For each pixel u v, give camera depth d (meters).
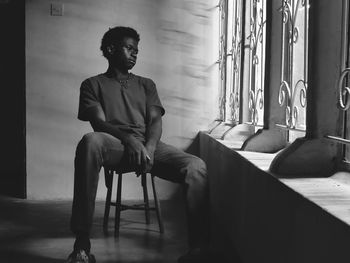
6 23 6.17
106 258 2.89
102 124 3.05
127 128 3.19
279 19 2.77
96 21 4.73
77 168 2.80
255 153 2.79
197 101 4.86
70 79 4.75
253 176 2.32
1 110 6.29
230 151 3.06
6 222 3.83
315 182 1.78
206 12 4.83
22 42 4.81
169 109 4.84
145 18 4.77
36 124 4.75
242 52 3.57
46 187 4.80
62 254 2.99
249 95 3.59
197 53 4.84
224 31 4.47
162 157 3.03
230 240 3.08
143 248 3.12
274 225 1.89
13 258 2.90
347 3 1.89
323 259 1.30
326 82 1.97
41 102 4.75
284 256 1.74
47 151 4.78
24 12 4.69
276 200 1.86
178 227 3.70
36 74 4.73
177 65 4.83
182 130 4.87
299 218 1.54
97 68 4.76
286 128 2.63
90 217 2.78
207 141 4.30
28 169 4.77
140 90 3.32
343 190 1.62
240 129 3.65
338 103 1.79
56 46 4.72
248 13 3.54
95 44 4.74
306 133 2.02
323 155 1.97
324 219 1.30
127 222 3.83
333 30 1.95
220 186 3.51
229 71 4.36
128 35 3.31
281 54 2.78
